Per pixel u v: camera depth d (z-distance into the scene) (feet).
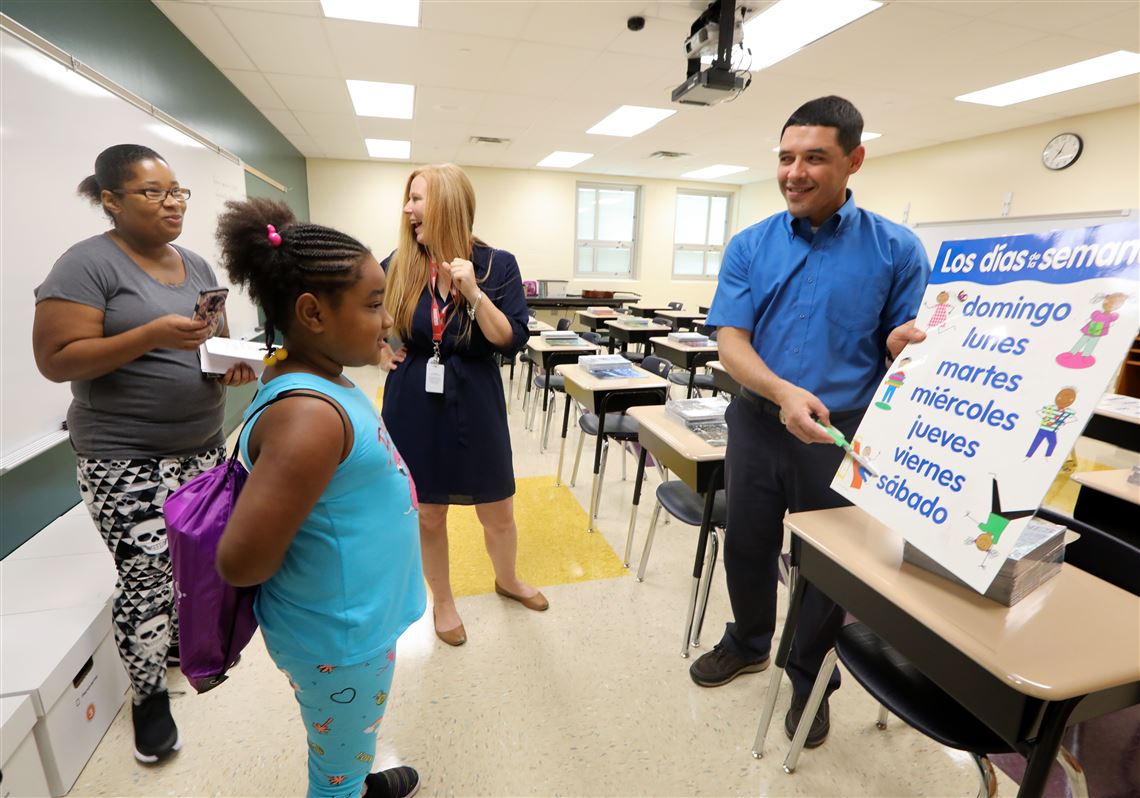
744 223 31.12
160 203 4.04
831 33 10.75
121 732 4.56
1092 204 15.89
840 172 3.97
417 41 11.53
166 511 2.35
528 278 28.58
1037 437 2.38
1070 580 3.05
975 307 2.85
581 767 4.38
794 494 4.48
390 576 2.69
